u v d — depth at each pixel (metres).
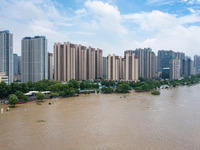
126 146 63.59
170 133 75.75
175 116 101.56
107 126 84.38
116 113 108.12
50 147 62.59
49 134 74.06
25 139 69.00
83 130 79.00
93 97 170.25
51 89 166.50
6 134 73.69
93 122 90.25
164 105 131.75
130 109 118.81
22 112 108.50
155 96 177.12
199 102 143.75
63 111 112.06
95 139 69.50
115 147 62.81
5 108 118.50
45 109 117.06
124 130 79.25
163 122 90.44
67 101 146.88
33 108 119.50
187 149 61.50
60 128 81.19
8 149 60.91
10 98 121.81
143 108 121.81
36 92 151.12
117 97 170.75
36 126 83.38
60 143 65.81
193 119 95.56
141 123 88.88
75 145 64.25
